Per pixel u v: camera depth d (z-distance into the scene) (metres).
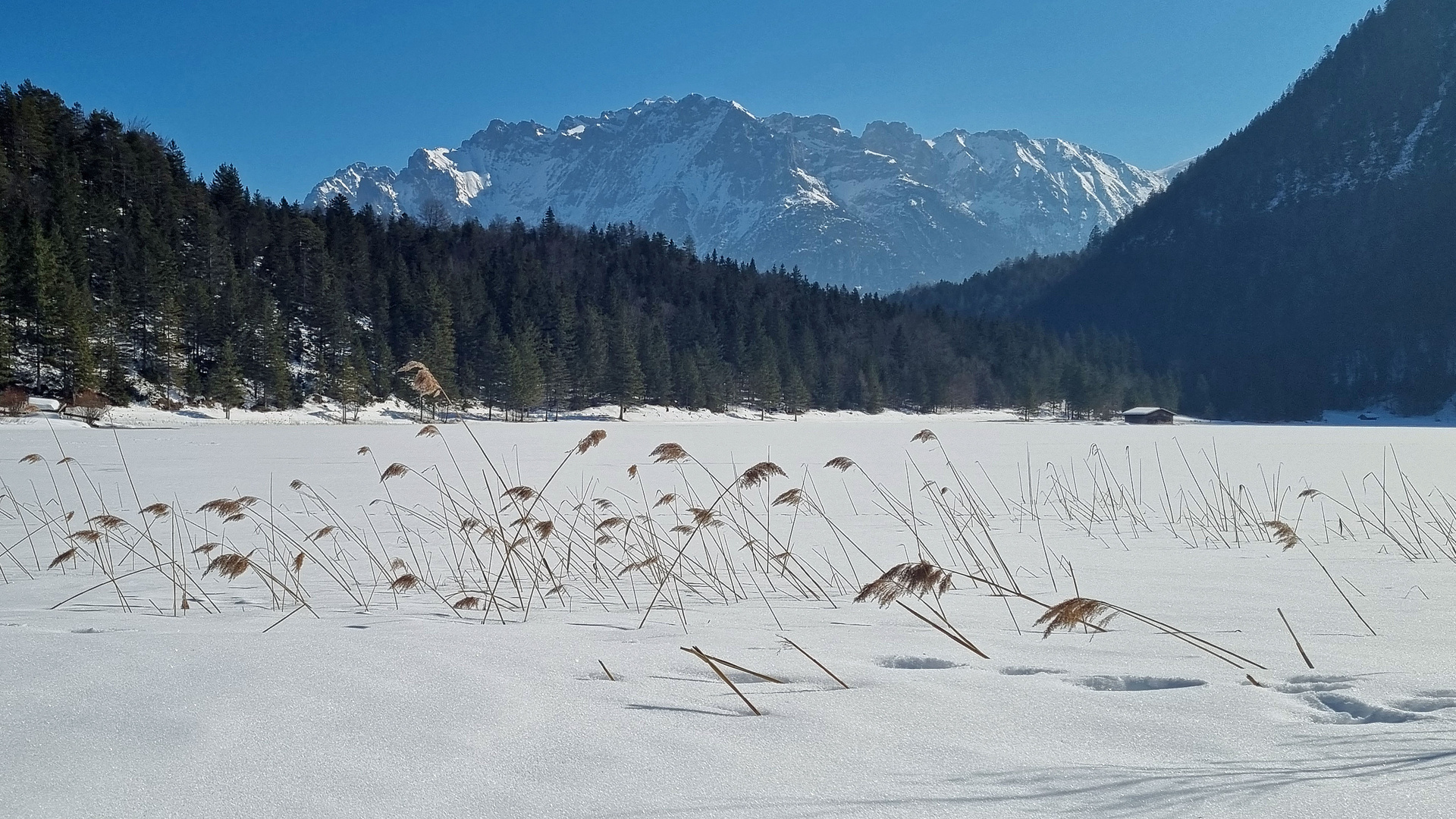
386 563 6.29
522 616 4.04
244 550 6.92
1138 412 86.62
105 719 2.16
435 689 2.45
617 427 56.12
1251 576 4.96
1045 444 28.56
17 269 50.91
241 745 1.98
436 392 4.61
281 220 77.44
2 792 1.71
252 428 47.72
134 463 18.59
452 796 1.70
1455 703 2.17
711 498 11.20
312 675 2.59
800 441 31.86
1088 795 1.68
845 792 1.72
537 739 2.04
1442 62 198.25
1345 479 13.58
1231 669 2.64
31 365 49.66
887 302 121.50
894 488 12.69
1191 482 13.40
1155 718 2.16
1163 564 5.56
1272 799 1.63
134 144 78.00
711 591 4.96
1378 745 1.91
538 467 17.64
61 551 6.96
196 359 59.59
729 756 1.93
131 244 61.28
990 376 100.44
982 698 2.36
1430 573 4.91
